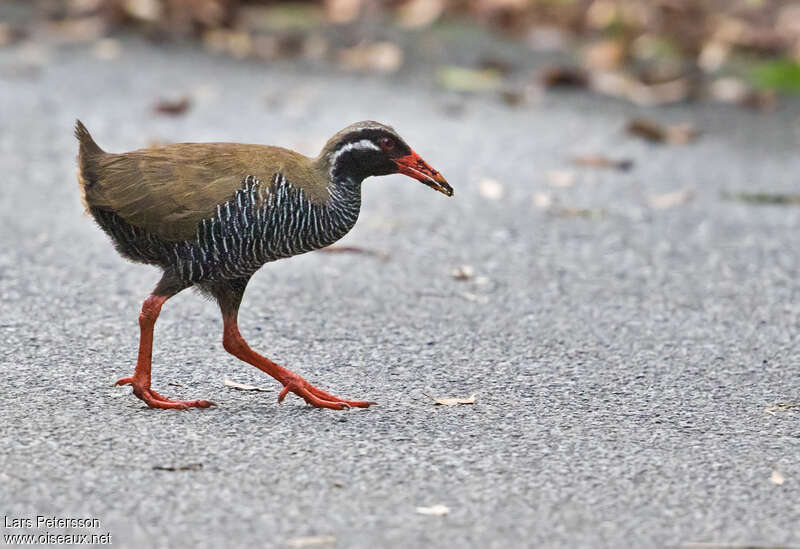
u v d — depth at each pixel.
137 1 23.70
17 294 11.75
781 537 7.46
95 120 18.05
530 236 14.47
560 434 9.02
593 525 7.57
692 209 15.70
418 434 8.95
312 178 9.46
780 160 18.03
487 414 9.41
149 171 9.24
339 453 8.52
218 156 9.33
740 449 8.84
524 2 25.06
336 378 10.14
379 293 12.41
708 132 19.38
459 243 14.14
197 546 7.12
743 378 10.38
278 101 19.53
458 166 17.08
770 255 13.98
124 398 9.45
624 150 18.23
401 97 20.39
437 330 11.39
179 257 9.31
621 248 14.12
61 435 8.60
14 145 16.92
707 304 12.34
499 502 7.84
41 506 7.55
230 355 10.59
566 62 22.78
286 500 7.75
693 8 25.56
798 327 11.71
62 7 24.23
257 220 9.26
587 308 12.13
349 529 7.38
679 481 8.25
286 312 11.75
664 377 10.35
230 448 8.53
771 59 23.47
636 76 21.91
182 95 19.62
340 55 22.61
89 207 9.45
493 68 22.02
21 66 20.89
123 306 11.65
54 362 10.12
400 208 15.45
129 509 7.55
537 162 17.45
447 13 25.39
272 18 24.67
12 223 14.01
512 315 11.88
